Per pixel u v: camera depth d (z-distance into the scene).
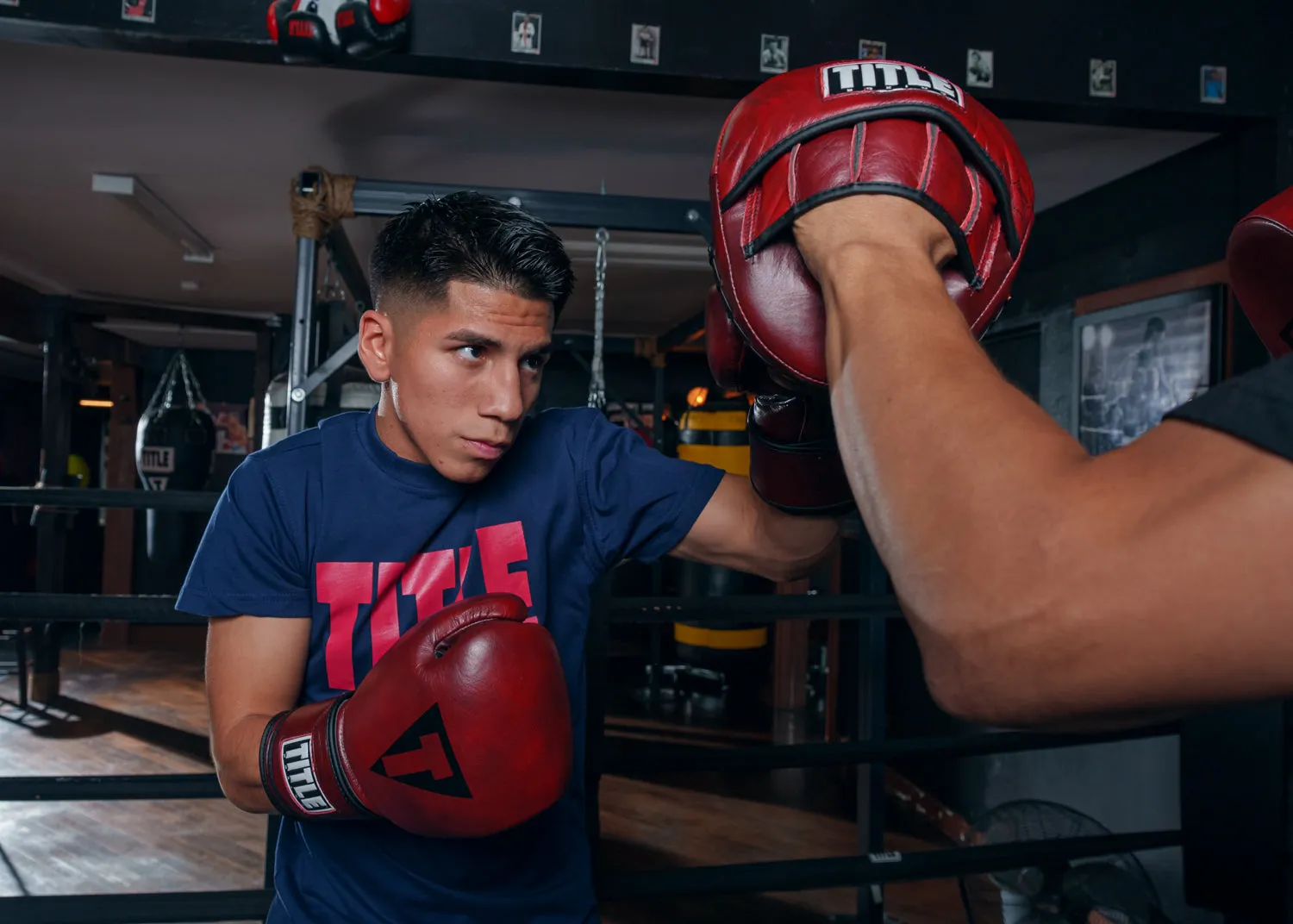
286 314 6.57
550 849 0.97
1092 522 0.31
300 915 0.93
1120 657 0.31
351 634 0.94
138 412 7.87
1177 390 2.72
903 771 3.84
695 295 5.48
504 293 0.79
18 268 5.14
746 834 3.30
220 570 0.91
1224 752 1.66
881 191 0.52
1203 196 2.74
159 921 1.55
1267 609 0.28
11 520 8.39
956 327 0.42
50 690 5.09
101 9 2.03
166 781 1.71
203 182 3.67
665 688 5.63
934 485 0.35
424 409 0.83
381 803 0.74
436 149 3.28
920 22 2.30
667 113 2.93
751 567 1.04
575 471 1.04
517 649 0.75
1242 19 2.41
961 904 2.76
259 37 2.09
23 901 1.54
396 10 2.04
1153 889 1.56
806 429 0.84
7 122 3.04
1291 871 1.56
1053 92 2.35
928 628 0.36
